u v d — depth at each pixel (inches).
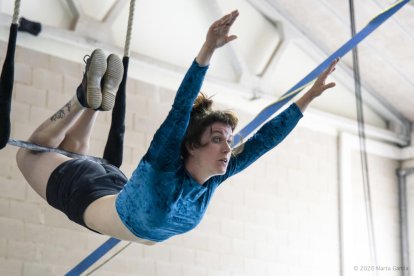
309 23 324.2
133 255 272.4
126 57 167.0
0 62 251.3
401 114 370.3
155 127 286.2
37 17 264.7
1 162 248.4
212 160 121.6
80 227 260.7
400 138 368.5
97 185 144.3
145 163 120.6
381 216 353.4
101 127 271.3
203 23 306.2
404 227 356.8
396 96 357.1
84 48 270.7
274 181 319.9
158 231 128.5
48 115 258.8
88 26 271.1
